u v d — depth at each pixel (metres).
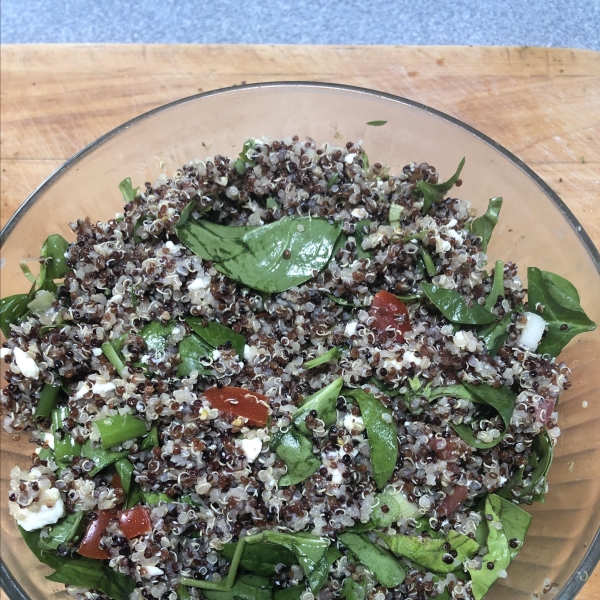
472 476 0.25
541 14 0.37
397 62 0.36
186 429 0.25
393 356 0.26
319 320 0.27
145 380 0.26
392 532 0.25
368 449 0.25
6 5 0.40
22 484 0.25
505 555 0.25
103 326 0.27
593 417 0.27
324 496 0.25
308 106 0.31
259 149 0.29
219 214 0.29
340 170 0.29
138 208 0.29
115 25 0.39
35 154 0.36
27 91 0.37
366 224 0.28
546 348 0.27
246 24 0.38
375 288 0.28
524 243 0.30
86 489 0.25
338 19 0.38
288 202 0.28
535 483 0.25
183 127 0.31
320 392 0.26
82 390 0.26
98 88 0.37
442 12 0.38
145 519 0.25
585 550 0.24
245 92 0.31
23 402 0.27
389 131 0.31
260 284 0.27
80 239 0.29
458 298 0.27
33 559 0.26
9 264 0.29
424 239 0.27
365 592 0.24
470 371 0.26
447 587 0.25
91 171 0.30
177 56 0.37
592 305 0.27
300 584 0.24
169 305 0.27
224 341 0.27
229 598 0.24
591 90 0.35
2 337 0.30
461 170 0.29
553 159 0.34
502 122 0.35
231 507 0.24
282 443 0.25
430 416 0.26
